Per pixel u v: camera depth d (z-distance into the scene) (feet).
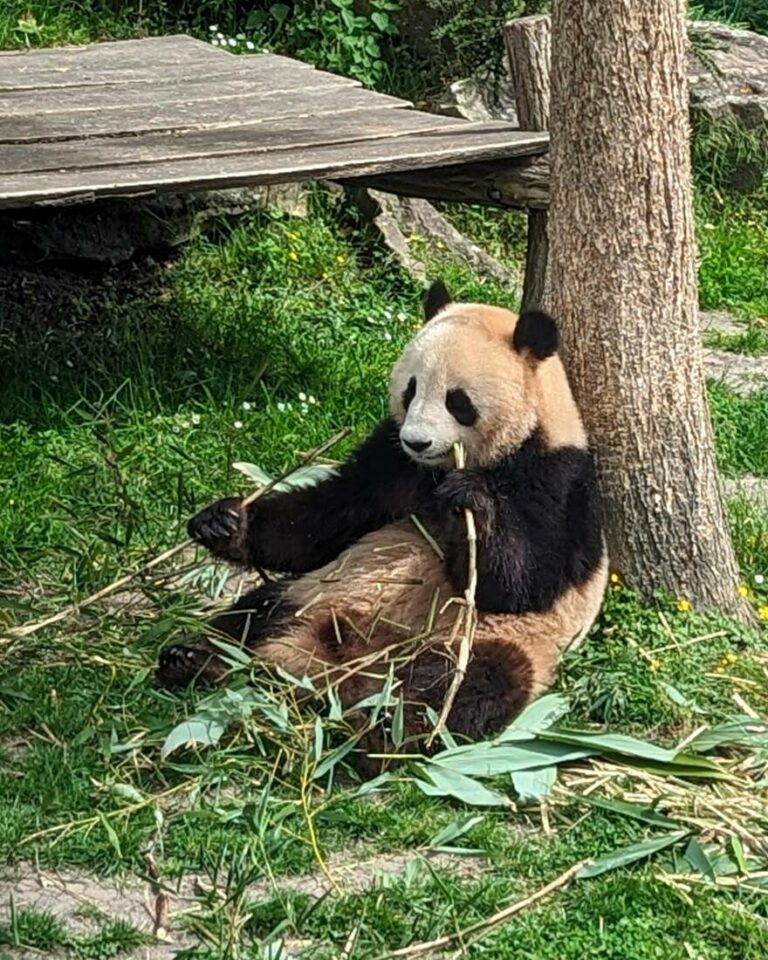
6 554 20.98
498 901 14.37
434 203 37.47
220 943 13.42
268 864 14.55
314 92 30.32
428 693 17.01
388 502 19.12
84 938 13.56
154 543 21.17
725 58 41.47
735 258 37.37
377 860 15.17
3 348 27.45
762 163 39.75
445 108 37.45
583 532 18.34
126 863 14.80
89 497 22.59
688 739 16.96
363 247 34.06
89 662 18.20
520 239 37.63
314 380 27.84
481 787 16.02
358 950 13.57
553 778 16.22
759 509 23.95
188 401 26.40
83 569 19.76
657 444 19.58
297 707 17.01
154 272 31.58
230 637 18.43
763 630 20.21
